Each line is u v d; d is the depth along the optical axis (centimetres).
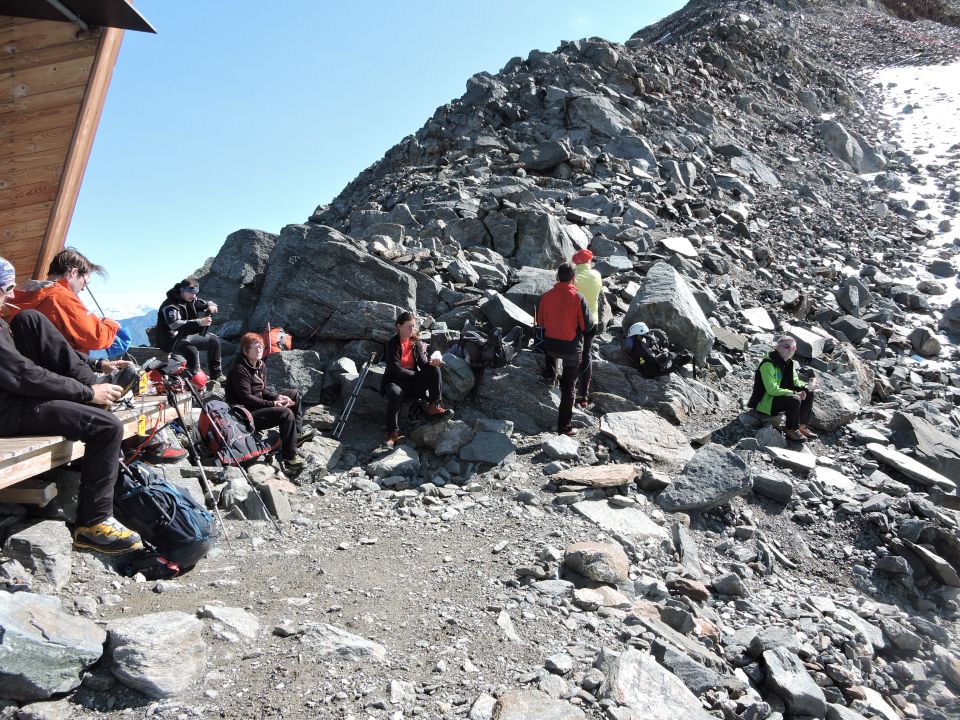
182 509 499
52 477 494
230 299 1100
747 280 1530
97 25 694
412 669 409
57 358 453
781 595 646
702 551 685
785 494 794
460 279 1143
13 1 671
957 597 702
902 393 1167
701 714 397
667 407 938
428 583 541
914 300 1608
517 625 482
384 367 915
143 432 578
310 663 394
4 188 715
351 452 829
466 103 2544
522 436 862
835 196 2339
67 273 526
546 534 648
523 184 1839
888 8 5291
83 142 717
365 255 1049
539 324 878
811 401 939
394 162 2464
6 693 323
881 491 839
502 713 362
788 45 3622
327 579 528
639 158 2153
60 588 429
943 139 2919
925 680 571
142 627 376
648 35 4831
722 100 2967
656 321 1063
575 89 2494
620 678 404
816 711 469
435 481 773
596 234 1562
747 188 2125
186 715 338
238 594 486
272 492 665
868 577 710
